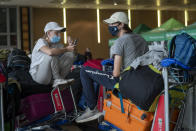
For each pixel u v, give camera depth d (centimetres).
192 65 261
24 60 371
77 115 339
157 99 260
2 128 284
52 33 351
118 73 297
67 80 332
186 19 2166
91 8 2006
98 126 335
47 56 330
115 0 1734
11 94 294
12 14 1833
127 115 285
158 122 260
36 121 322
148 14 2116
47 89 333
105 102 314
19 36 1839
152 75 261
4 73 300
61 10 1958
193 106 275
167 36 743
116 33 317
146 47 313
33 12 1902
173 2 1831
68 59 363
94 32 2030
